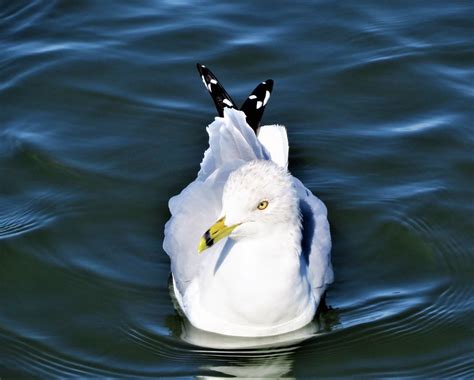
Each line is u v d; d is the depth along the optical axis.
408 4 17.94
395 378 11.55
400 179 14.59
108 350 12.04
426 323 12.35
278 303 11.88
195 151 15.20
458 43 17.02
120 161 15.01
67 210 14.14
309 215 12.78
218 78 16.44
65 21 17.67
